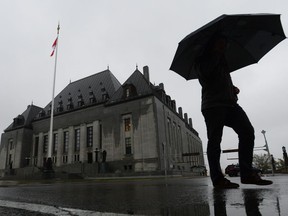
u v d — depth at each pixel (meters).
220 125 3.14
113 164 41.12
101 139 46.03
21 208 2.20
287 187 3.14
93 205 2.28
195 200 2.31
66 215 1.82
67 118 52.00
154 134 39.22
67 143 50.56
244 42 3.68
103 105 46.97
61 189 5.08
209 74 3.23
